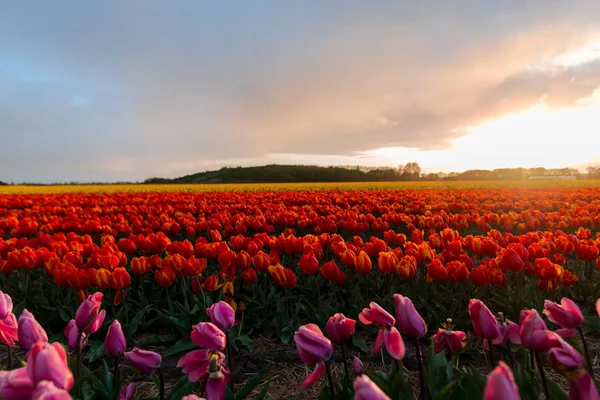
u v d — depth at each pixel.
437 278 4.73
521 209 14.16
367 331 5.22
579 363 1.69
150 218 10.57
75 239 7.50
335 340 2.37
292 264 6.58
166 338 5.09
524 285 5.81
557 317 2.25
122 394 2.82
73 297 6.09
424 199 17.30
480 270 4.59
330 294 5.71
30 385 1.48
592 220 9.48
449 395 2.20
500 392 1.12
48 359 1.45
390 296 5.52
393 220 10.23
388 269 4.86
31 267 5.89
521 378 2.25
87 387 2.91
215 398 2.09
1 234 9.10
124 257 6.00
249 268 5.45
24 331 2.23
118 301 5.24
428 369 2.40
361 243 6.75
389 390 2.24
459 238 7.18
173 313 5.29
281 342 5.14
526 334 1.94
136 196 20.20
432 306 5.49
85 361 4.63
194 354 2.26
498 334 2.12
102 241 7.46
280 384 4.18
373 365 4.48
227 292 5.15
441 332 2.61
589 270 6.38
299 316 5.80
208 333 2.19
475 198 17.27
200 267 5.13
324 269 4.97
